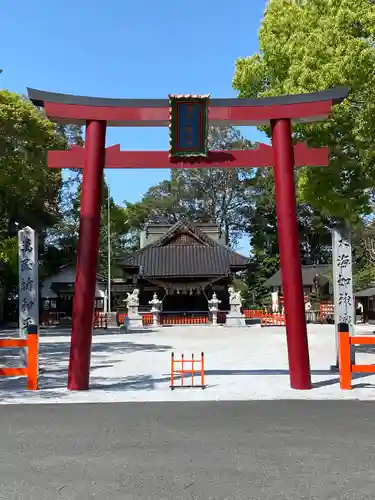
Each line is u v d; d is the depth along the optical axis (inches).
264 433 315.6
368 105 609.3
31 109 925.2
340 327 479.5
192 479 235.3
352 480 232.7
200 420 353.4
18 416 370.0
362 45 605.6
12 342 493.0
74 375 482.6
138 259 1878.7
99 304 2044.8
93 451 280.2
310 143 670.5
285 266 496.4
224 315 1755.7
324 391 466.9
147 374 589.6
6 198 1217.4
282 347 952.3
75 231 2148.1
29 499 213.5
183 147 512.7
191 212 2844.5
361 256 1955.0
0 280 1603.1
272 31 705.0
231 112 514.6
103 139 510.6
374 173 679.1
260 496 215.0
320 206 700.0
